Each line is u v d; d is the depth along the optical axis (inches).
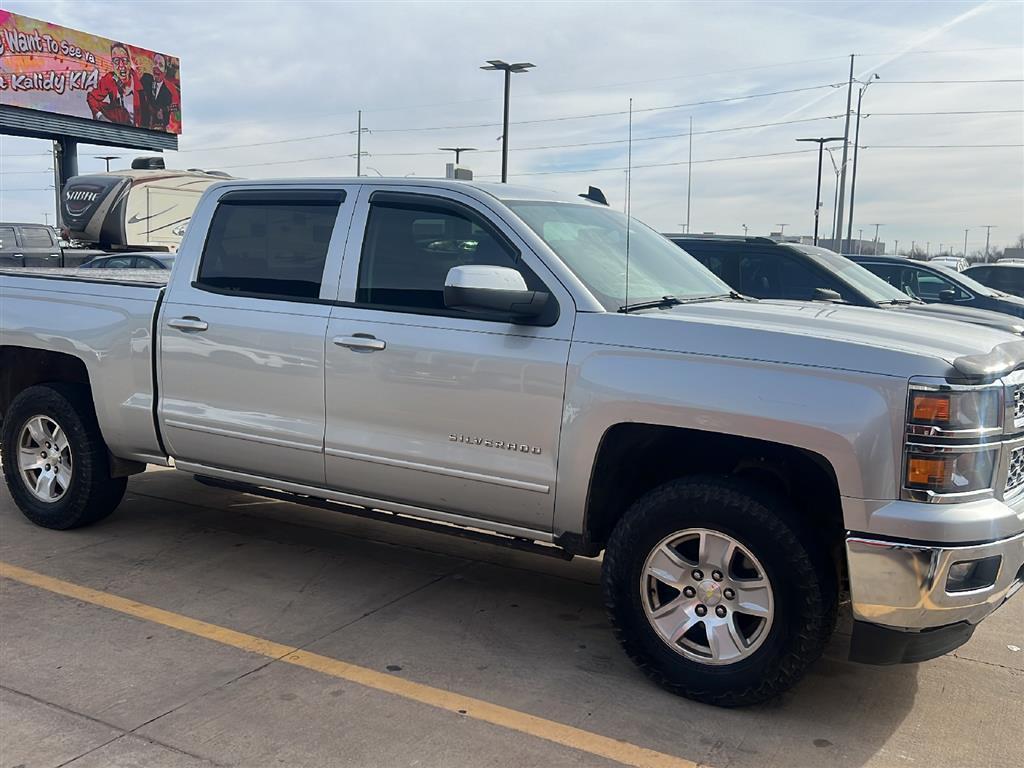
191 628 166.4
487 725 134.0
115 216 799.1
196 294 192.2
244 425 184.1
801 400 129.5
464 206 165.6
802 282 332.2
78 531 221.6
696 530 138.7
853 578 127.4
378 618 173.8
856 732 134.6
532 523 156.6
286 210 184.4
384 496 172.1
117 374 201.9
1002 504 127.6
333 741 128.3
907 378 124.0
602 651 161.5
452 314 161.2
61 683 143.8
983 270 618.2
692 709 140.6
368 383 167.8
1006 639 169.3
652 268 175.6
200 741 127.4
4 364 230.2
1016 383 131.4
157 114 1421.0
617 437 148.4
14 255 740.0
